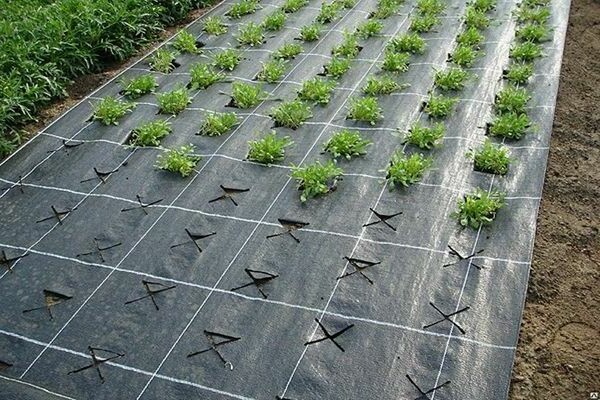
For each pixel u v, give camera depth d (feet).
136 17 7.89
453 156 5.69
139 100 6.81
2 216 5.41
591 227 5.13
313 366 4.12
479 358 4.09
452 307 4.41
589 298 4.55
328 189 5.38
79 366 4.22
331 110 6.39
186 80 7.10
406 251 4.83
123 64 7.70
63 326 4.48
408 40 7.30
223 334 4.35
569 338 4.28
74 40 7.37
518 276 4.58
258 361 4.18
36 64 6.83
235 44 7.82
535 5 8.21
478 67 6.98
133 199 5.49
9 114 6.35
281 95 6.69
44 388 4.10
